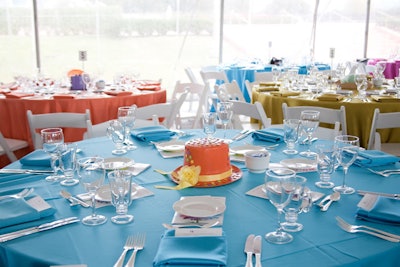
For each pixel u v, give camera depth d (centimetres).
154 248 123
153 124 286
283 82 491
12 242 128
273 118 416
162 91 438
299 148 225
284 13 828
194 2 755
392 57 856
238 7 789
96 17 702
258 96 441
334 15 867
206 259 111
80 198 159
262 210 148
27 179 182
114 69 737
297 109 297
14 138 386
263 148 220
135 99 405
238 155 211
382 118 288
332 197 155
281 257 116
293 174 135
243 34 805
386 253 120
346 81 456
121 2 713
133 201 157
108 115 389
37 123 284
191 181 169
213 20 773
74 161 180
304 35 855
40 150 217
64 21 683
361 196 160
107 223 140
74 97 384
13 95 386
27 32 659
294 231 131
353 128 368
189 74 620
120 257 117
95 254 121
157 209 150
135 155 214
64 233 133
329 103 371
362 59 834
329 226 135
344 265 113
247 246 120
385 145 367
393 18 903
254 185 171
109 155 213
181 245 119
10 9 645
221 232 128
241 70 630
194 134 255
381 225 136
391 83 496
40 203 152
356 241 125
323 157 172
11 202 148
